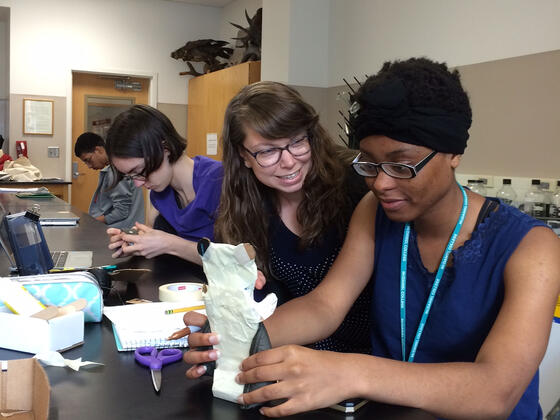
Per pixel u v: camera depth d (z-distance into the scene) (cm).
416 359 94
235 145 120
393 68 82
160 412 72
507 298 80
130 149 171
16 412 76
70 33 595
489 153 307
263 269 131
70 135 604
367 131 80
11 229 144
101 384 81
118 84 632
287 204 128
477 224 89
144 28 625
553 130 271
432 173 79
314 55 445
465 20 319
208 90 586
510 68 293
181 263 171
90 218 292
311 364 72
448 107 78
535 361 75
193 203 185
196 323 93
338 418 71
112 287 138
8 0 568
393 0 374
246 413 73
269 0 460
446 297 89
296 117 109
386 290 100
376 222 103
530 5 281
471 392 72
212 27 656
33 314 95
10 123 581
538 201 273
